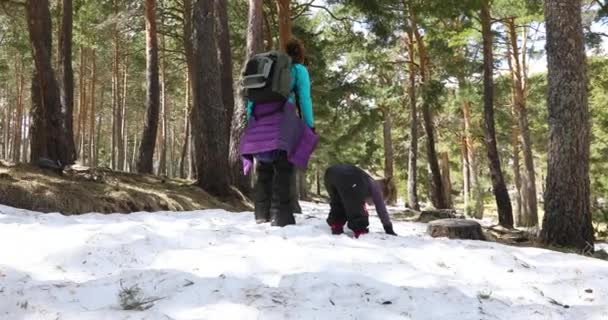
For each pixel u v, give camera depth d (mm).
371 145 37031
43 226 4527
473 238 5492
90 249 3580
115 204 8211
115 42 27859
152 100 16266
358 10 16156
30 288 2830
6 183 7363
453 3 15359
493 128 16891
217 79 10945
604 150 27828
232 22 21234
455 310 2705
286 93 4809
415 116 22859
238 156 11914
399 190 42875
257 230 4754
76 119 38031
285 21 15734
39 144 9445
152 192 9273
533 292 3156
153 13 16719
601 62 21031
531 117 32156
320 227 5016
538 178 52750
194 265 3439
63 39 13539
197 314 2504
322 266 3383
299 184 23609
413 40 24578
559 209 7371
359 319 2516
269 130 4859
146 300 2713
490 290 3148
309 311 2553
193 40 10953
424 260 3762
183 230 4477
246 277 3145
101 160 55812
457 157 41219
